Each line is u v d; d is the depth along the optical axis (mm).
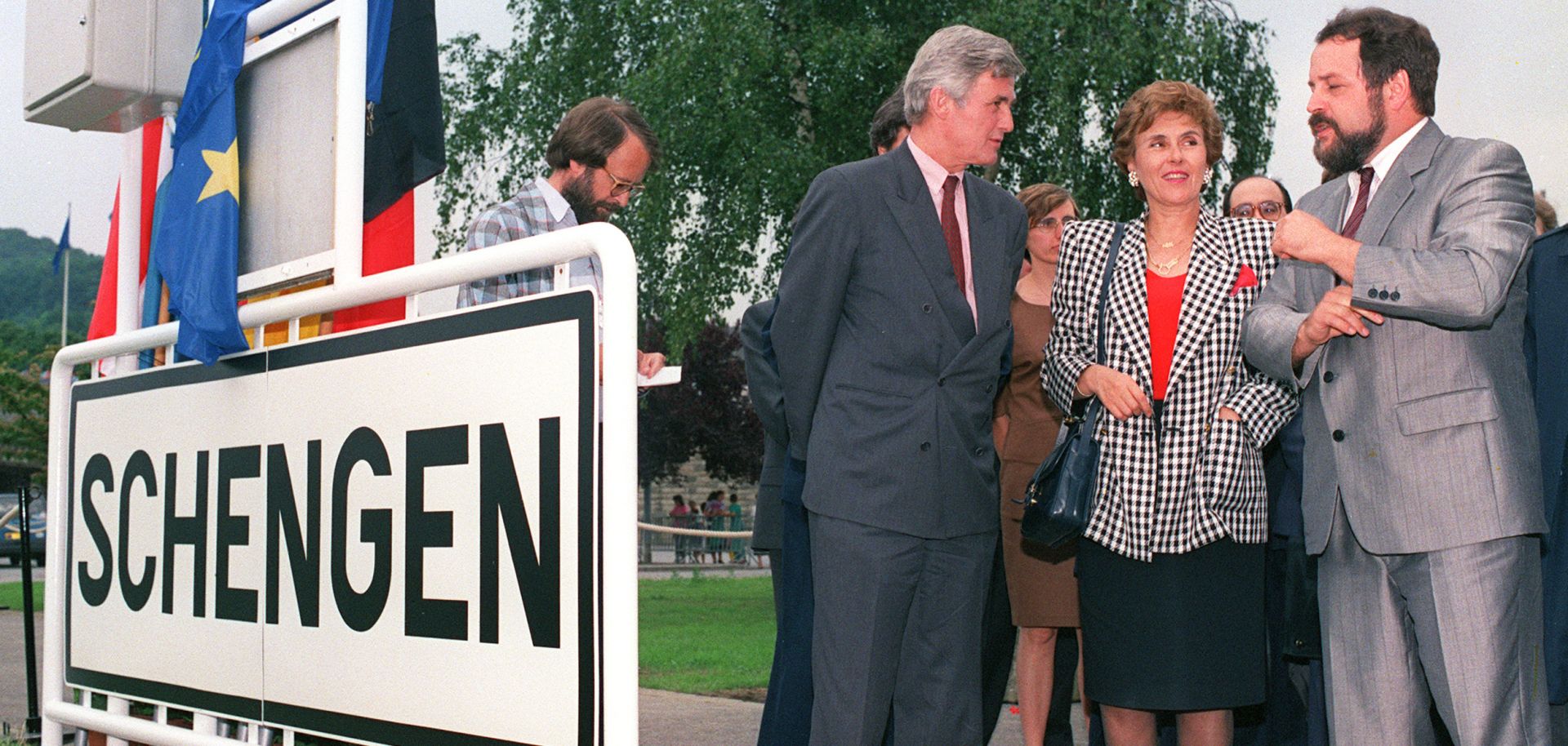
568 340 2051
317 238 2695
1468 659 2213
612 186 3254
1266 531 2738
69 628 3227
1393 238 2371
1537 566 2330
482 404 2186
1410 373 2314
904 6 17922
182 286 2834
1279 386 2689
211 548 2764
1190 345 2709
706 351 40406
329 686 2453
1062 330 2883
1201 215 2861
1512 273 2195
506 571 2131
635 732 1933
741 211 18547
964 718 2590
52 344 51844
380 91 3029
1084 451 2699
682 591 16453
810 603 2791
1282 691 3213
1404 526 2289
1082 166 17281
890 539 2490
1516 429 2279
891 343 2566
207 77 2906
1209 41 17250
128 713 3084
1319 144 2537
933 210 2633
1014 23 16844
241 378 2707
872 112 18125
